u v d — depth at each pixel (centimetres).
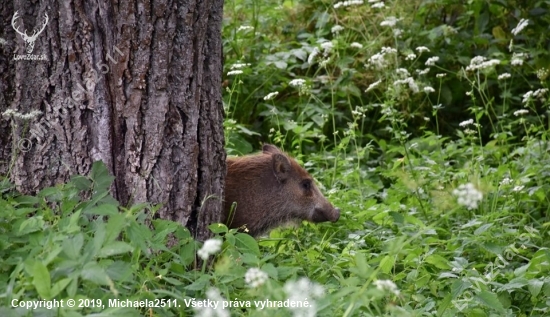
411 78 1556
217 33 1038
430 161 1473
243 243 941
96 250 770
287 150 1769
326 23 1947
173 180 1009
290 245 1216
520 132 1836
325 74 1897
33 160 1006
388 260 964
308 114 1708
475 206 753
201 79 1019
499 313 968
